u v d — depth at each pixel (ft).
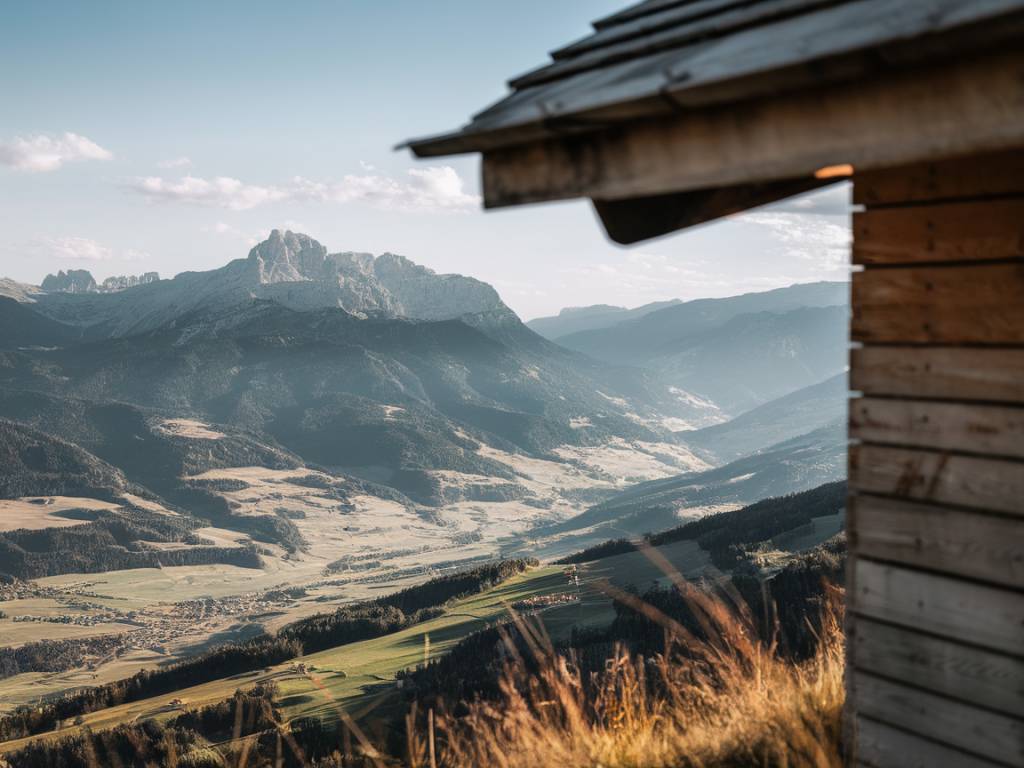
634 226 8.92
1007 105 4.98
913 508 8.96
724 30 6.97
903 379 9.06
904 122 5.35
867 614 9.30
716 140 6.22
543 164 7.35
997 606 8.37
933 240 8.89
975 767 8.50
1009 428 8.36
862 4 5.87
